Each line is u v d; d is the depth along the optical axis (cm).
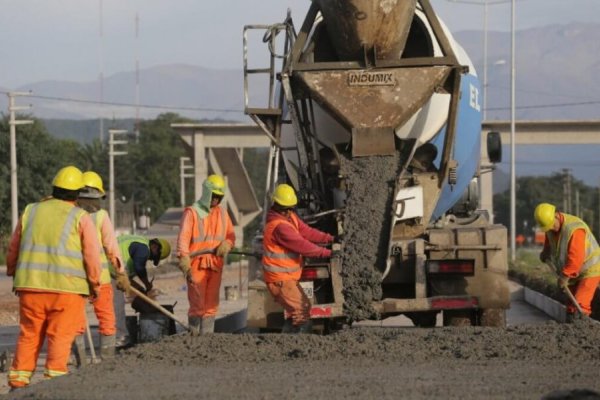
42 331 2014
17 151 14012
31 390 1711
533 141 11138
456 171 2838
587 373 1788
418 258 2636
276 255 2442
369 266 2488
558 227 2638
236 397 1605
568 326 2236
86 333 2742
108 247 2362
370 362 1947
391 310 2552
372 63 2595
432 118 2684
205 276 2616
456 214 3127
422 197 2666
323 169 2744
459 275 2664
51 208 2002
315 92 2602
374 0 2508
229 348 2116
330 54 2716
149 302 2398
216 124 11494
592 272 2653
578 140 11169
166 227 12325
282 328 2684
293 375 1808
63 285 1972
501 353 2002
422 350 2048
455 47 2886
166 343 2172
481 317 2698
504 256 2664
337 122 2677
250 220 13700
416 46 2727
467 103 2917
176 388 1694
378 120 2597
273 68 2783
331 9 2555
